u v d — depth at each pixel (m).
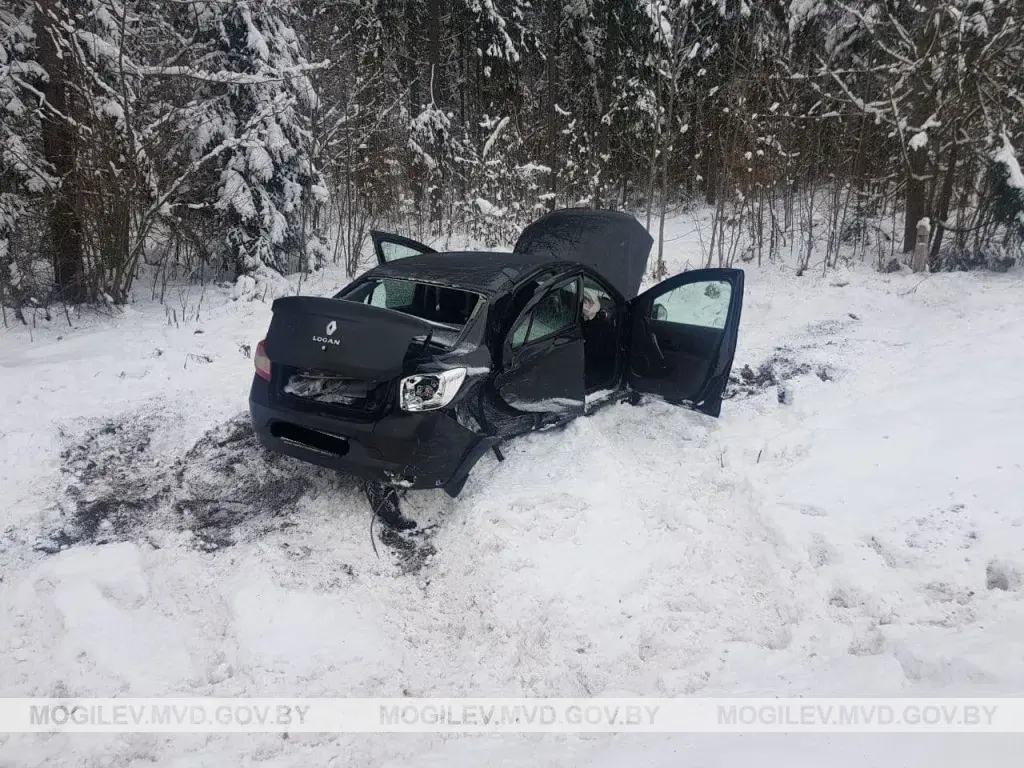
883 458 5.32
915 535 4.41
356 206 13.52
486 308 5.00
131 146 8.83
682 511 4.79
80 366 6.73
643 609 3.97
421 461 4.41
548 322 5.46
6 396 5.98
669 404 6.50
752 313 9.36
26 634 3.62
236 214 10.83
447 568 4.34
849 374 7.07
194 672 3.46
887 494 4.87
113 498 4.90
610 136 18.55
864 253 12.05
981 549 4.22
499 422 5.09
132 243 9.46
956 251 10.83
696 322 6.04
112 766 2.89
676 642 3.72
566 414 5.64
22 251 8.62
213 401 6.34
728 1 16.16
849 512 4.69
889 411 6.09
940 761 2.34
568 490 4.95
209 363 7.25
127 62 8.80
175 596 4.00
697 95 16.69
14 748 2.95
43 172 8.97
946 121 10.30
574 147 18.12
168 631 3.71
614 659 3.62
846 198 12.65
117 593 3.93
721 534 4.62
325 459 4.57
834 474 5.14
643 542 4.50
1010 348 7.21
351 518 4.78
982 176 10.50
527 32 19.67
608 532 4.56
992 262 10.38
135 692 3.30
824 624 3.77
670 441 5.93
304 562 4.33
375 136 14.28
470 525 4.62
